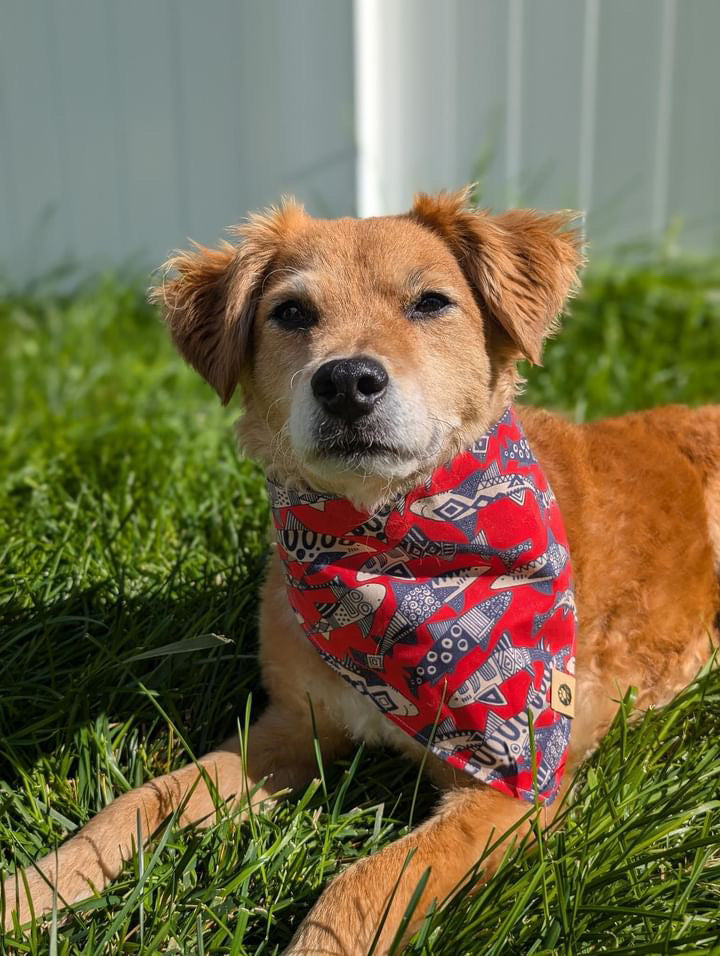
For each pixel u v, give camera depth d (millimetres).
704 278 1251
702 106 1266
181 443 939
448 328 649
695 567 736
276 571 695
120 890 583
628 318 1170
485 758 610
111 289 1365
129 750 663
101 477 880
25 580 739
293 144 1324
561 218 704
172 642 703
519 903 537
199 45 1353
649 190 1310
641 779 608
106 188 1461
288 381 646
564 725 626
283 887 581
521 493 640
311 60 1277
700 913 562
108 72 1405
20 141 1467
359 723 657
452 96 1303
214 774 630
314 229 686
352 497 629
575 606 673
